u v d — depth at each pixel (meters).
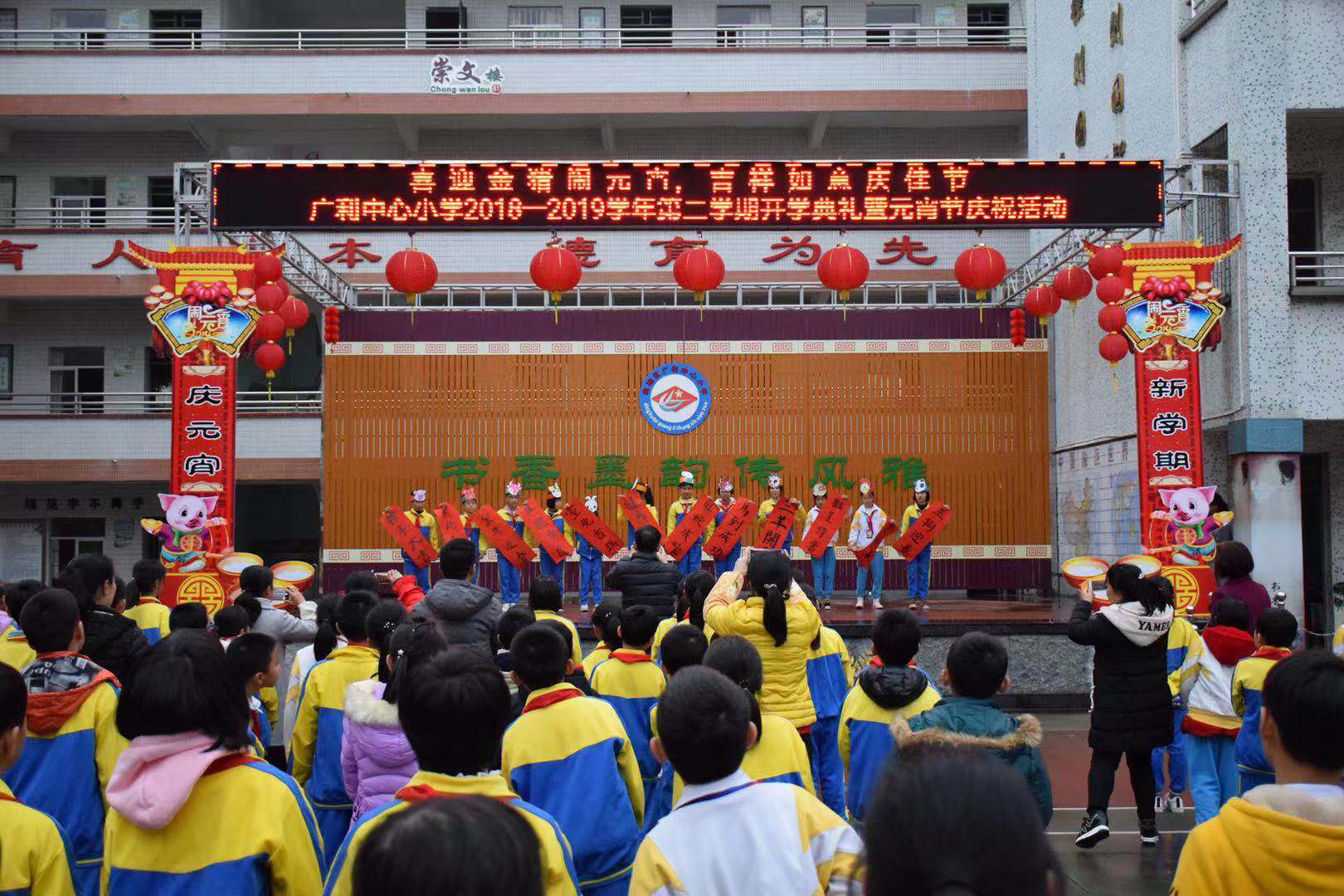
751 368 17.75
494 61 20.53
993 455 17.59
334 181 11.66
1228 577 7.76
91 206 21.44
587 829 3.98
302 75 20.41
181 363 12.23
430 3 21.98
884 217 11.78
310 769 5.22
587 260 20.16
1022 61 20.52
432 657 3.01
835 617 13.43
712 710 2.86
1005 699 12.07
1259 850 2.52
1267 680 2.80
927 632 12.13
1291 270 12.41
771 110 20.53
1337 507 14.46
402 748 4.17
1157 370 12.14
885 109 20.45
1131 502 14.70
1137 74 14.91
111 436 19.56
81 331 21.19
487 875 1.63
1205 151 13.45
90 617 5.42
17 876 2.93
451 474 17.58
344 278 20.03
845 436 17.64
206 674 3.07
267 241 13.79
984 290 12.36
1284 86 12.41
